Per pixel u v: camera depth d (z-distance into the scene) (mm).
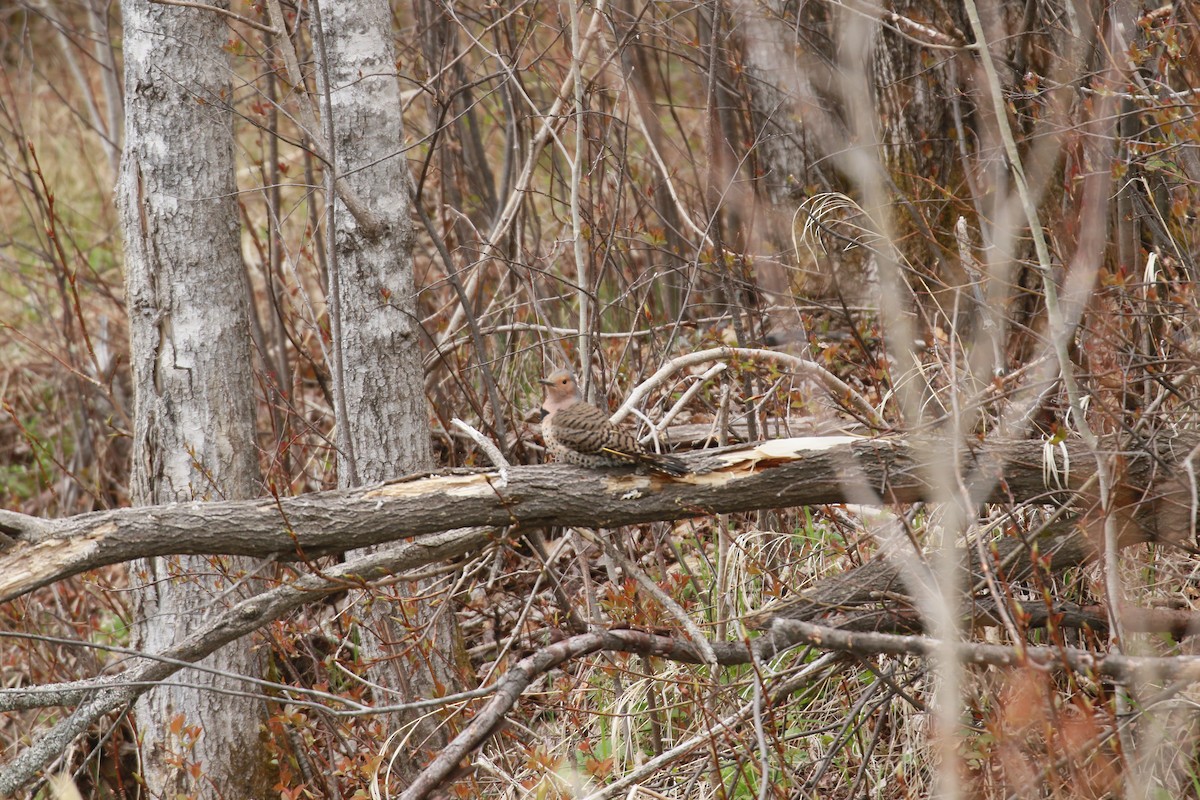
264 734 12250
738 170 12953
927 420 10469
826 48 14781
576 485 9406
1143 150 10672
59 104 29953
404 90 20938
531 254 16453
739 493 9305
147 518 8805
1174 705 8664
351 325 11984
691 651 9906
